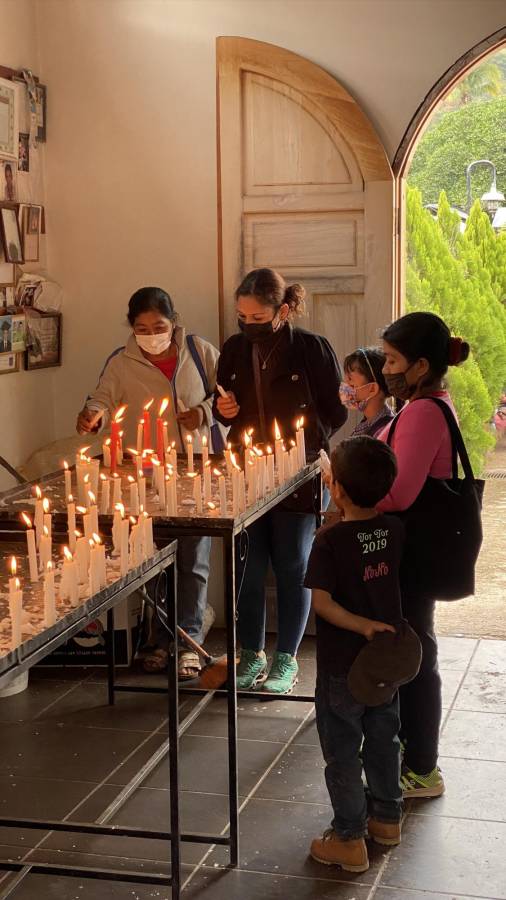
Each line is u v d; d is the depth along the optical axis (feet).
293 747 12.46
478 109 49.57
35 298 16.25
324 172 15.76
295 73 15.56
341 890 9.39
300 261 16.01
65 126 16.62
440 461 10.27
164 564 9.08
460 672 14.79
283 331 13.62
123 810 10.93
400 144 15.70
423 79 15.47
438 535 10.17
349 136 15.55
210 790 11.36
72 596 7.63
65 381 17.11
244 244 16.12
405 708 10.94
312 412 13.73
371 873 9.66
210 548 15.51
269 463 11.60
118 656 15.19
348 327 16.01
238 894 9.36
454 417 10.29
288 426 13.64
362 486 9.47
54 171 16.75
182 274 16.57
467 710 13.41
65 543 9.75
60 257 16.90
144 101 16.34
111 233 16.71
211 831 10.44
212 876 9.67
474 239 34.86
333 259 15.90
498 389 32.45
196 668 14.75
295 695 13.71
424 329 10.27
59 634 7.26
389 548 9.66
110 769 11.93
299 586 13.97
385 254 15.69
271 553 14.12
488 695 13.91
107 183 16.62
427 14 15.30
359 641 9.55
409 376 10.39
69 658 15.26
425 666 10.76
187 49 16.08
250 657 14.29
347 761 9.66
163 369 14.52
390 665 9.35
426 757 10.98
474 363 30.35
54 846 10.19
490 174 49.44
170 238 16.53
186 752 12.35
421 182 50.37
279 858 9.97
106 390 14.62
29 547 8.56
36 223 16.33
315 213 15.87
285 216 15.96
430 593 10.35
